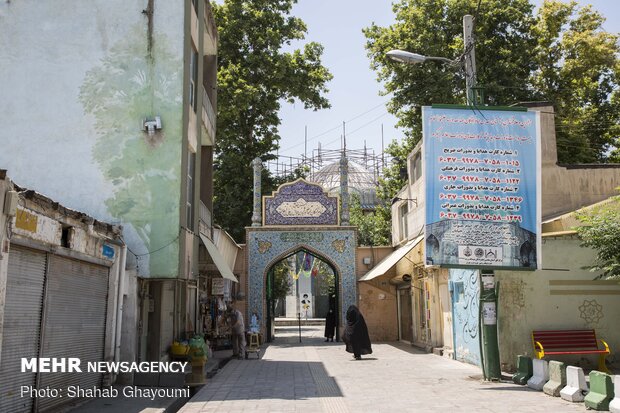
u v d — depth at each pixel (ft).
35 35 38.65
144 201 37.01
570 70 77.61
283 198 77.20
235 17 89.35
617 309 40.04
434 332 56.59
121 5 39.06
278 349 64.03
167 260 36.40
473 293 43.88
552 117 49.75
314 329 118.32
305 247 76.23
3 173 19.54
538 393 30.27
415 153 66.49
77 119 37.91
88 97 38.11
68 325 26.71
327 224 76.74
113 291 32.42
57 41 38.65
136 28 38.83
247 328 73.77
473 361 44.09
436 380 36.06
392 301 76.38
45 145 37.60
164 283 40.86
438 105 35.29
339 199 81.00
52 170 37.35
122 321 34.50
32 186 37.17
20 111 37.88
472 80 38.42
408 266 66.13
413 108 79.00
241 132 92.79
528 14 78.54
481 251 34.19
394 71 75.66
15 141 37.60
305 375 39.86
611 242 33.60
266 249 75.97
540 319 39.63
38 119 37.83
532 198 34.86
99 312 30.99
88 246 28.60
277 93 92.73
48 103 38.01
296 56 92.63
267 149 94.53
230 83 84.64
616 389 24.84
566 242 40.57
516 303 39.68
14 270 21.53
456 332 48.91
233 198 90.53
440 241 34.12
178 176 37.32
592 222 34.88
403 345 68.28
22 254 22.16
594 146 78.48
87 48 38.60
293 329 119.14
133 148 37.58
